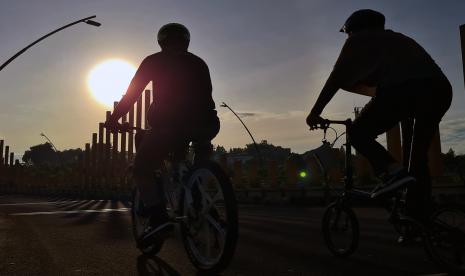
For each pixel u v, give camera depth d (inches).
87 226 269.7
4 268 141.2
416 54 135.0
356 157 505.0
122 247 183.8
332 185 555.8
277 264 146.3
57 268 141.3
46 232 237.1
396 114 134.9
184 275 131.6
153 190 148.0
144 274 132.9
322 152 165.8
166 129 142.0
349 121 147.1
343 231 157.4
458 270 125.1
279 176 701.3
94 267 142.9
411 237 137.9
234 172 787.4
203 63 150.8
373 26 145.9
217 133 152.3
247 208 515.5
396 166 135.1
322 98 145.1
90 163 1048.8
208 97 148.6
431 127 133.7
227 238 123.9
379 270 135.3
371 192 145.2
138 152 147.3
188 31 152.5
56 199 828.6
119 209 451.8
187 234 141.6
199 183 136.3
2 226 268.4
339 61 142.5
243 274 131.9
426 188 134.3
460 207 123.0
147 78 145.9
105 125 157.9
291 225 276.4
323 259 154.8
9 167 1561.3
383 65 136.0
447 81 133.7
